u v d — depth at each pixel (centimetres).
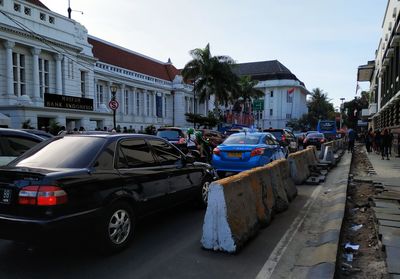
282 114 9469
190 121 4788
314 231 595
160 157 619
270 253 491
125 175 509
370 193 914
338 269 436
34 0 3291
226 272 428
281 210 720
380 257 478
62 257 470
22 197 412
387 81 3155
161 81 5550
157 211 585
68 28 3306
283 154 1247
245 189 571
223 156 1048
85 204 439
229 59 4503
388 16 3036
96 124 3328
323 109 8931
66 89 3281
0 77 2708
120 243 490
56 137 557
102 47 4588
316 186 1039
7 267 438
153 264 450
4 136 677
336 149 2466
